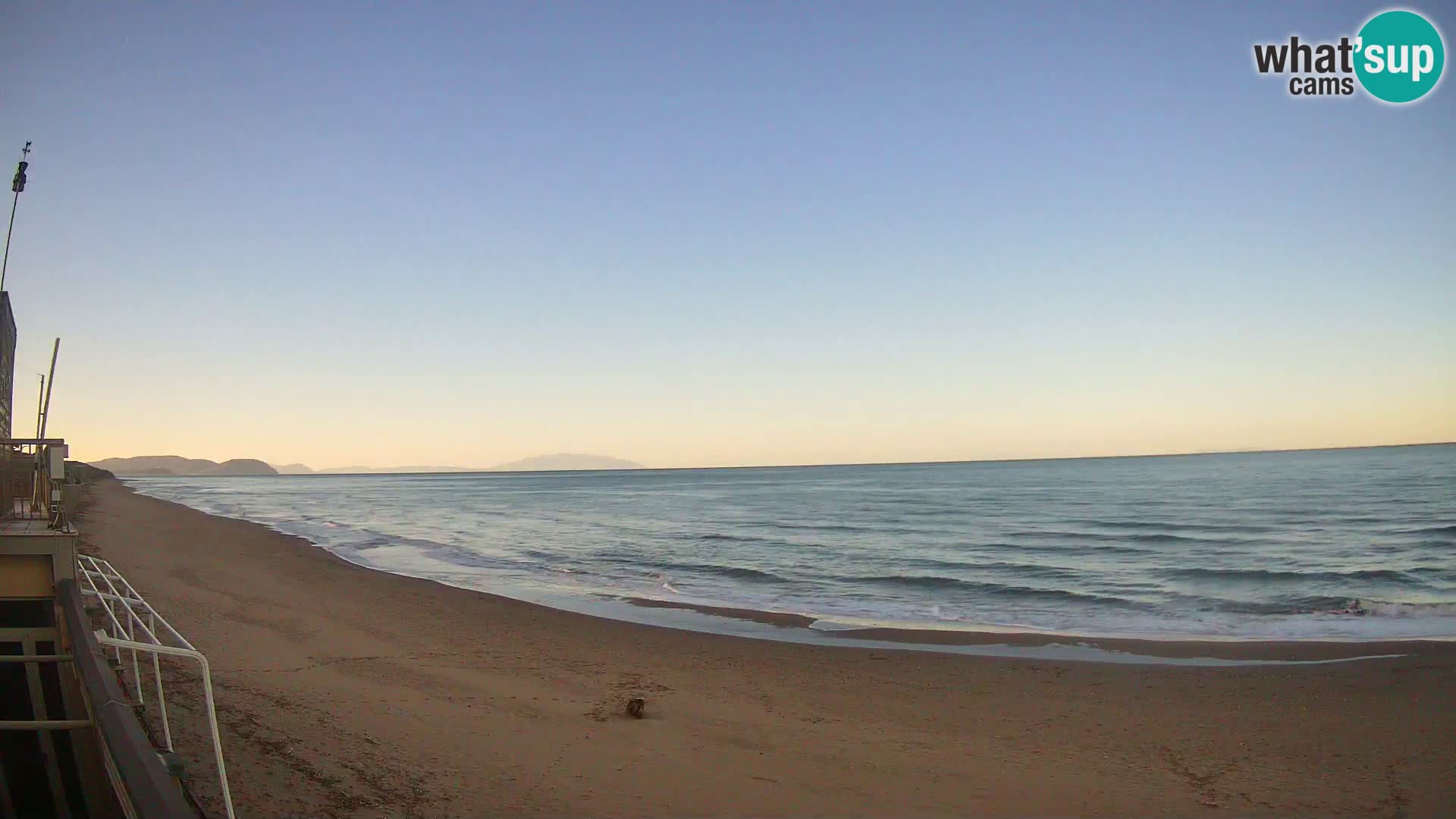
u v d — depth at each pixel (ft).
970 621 52.95
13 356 56.29
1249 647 42.68
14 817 22.77
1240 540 100.48
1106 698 33.14
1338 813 21.59
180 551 73.77
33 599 24.76
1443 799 22.50
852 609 57.72
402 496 315.78
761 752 25.66
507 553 95.76
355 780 20.85
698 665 38.58
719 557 91.40
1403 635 45.39
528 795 21.08
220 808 18.07
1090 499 194.18
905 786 23.13
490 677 33.91
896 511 172.04
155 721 23.22
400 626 45.11
